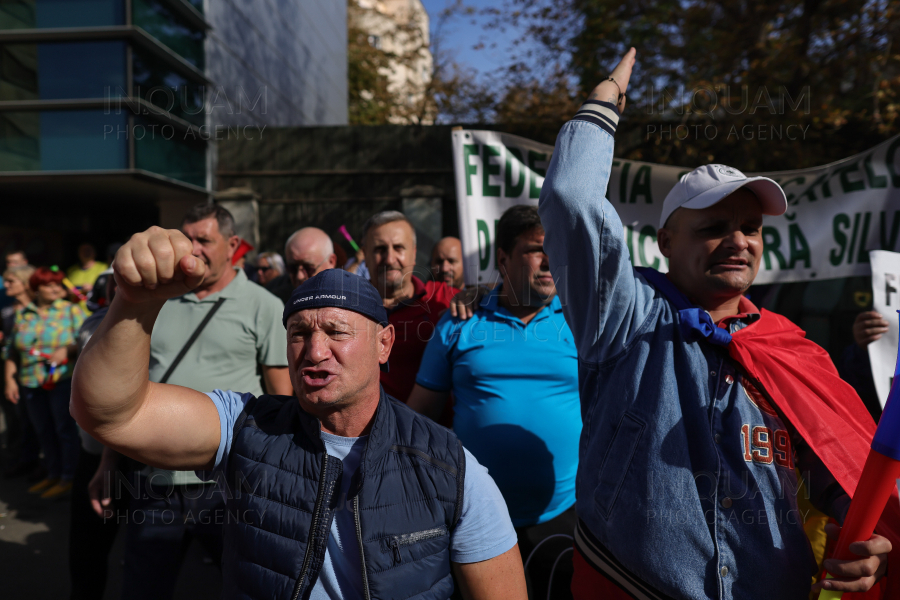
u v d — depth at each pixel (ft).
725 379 4.00
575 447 6.26
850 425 3.99
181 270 2.81
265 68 39.19
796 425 3.88
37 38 26.66
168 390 3.66
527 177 9.09
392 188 32.86
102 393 3.12
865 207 9.02
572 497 6.28
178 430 3.58
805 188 9.36
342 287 3.76
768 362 3.99
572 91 30.32
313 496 3.62
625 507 3.91
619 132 25.50
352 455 3.84
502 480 6.08
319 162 33.06
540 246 6.20
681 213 4.39
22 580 10.02
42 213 36.63
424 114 51.96
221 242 7.22
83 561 7.24
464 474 3.86
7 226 34.58
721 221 4.20
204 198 32.19
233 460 3.76
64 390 14.11
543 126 29.66
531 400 6.14
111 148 26.58
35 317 14.29
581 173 4.05
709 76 24.48
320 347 3.64
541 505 6.12
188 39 30.09
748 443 3.85
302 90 46.60
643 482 3.85
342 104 59.16
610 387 4.20
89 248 24.58
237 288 7.38
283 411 3.97
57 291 14.48
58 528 12.26
